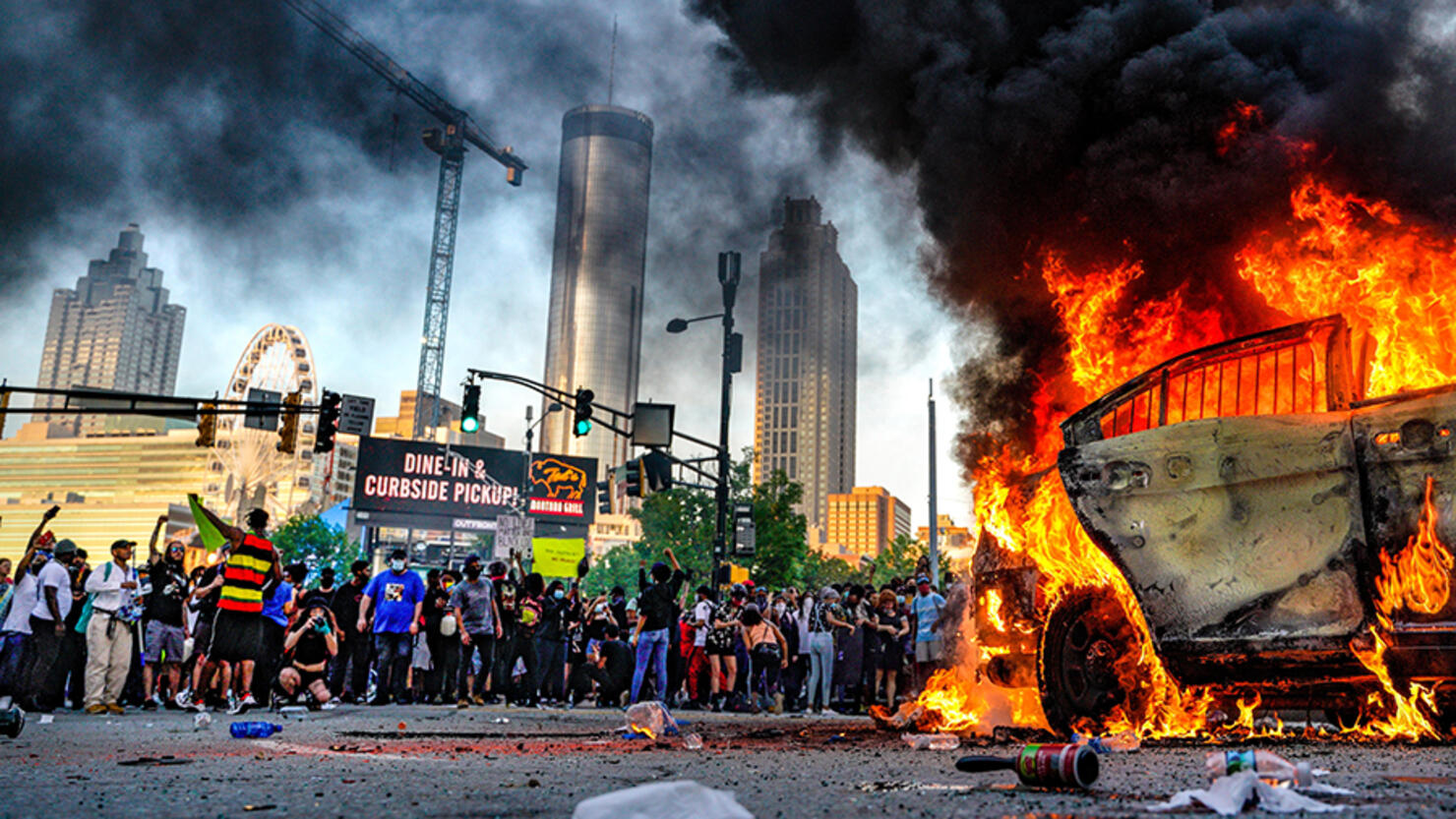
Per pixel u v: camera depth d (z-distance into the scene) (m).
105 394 19.42
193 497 10.70
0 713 6.62
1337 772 3.63
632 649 14.41
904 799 3.11
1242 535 4.80
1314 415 4.78
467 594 13.06
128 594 10.65
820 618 13.88
